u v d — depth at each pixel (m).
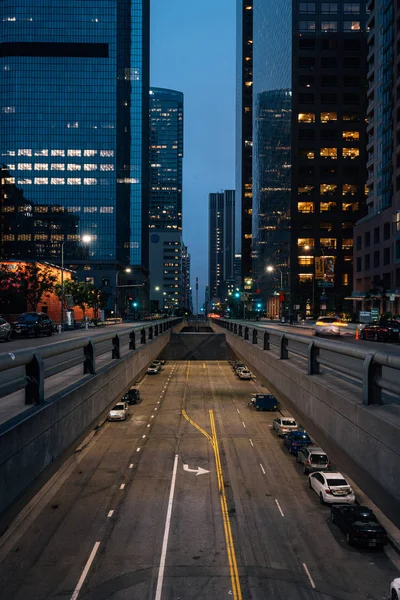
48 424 5.75
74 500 23.05
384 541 17.84
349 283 114.88
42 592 14.71
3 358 4.41
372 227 85.38
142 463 29.09
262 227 156.50
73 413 7.04
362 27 117.12
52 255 158.00
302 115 117.06
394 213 75.06
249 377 62.25
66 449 6.61
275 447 32.81
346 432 5.89
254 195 177.88
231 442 33.97
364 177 116.56
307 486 25.25
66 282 83.38
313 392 7.86
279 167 129.75
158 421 40.19
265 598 14.38
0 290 70.62
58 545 18.14
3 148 159.00
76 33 159.62
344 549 17.94
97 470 27.70
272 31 142.25
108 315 148.75
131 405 46.72
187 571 16.11
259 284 161.50
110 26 161.12
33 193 159.12
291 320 78.62
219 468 28.23
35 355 5.55
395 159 75.69
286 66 122.62
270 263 140.75
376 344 29.97
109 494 23.92
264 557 17.25
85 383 7.93
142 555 17.33
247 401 48.59
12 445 4.56
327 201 116.25
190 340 54.31
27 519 20.73
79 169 160.00
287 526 20.16
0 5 159.75
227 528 19.89
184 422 39.84
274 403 44.16
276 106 135.12
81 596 14.48
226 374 67.94
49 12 159.88
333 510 20.48
